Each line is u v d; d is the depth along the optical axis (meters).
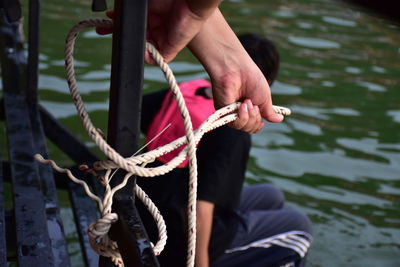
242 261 2.76
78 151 3.21
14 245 2.20
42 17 7.34
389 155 4.93
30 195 2.23
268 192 3.29
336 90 6.23
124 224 1.13
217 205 2.39
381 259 3.59
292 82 6.27
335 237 3.76
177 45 1.29
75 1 8.21
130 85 1.13
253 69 1.40
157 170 1.13
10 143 2.65
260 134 5.01
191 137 1.13
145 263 1.05
